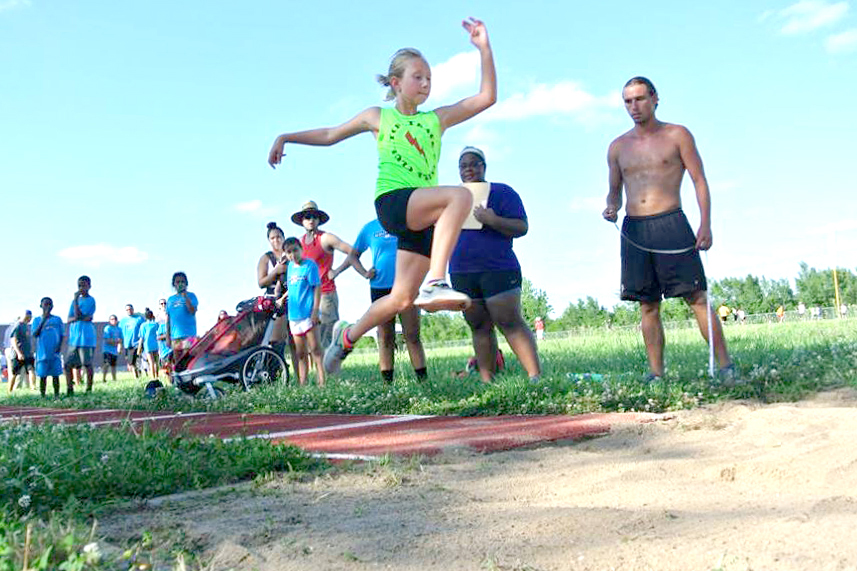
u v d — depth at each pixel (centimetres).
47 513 314
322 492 344
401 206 403
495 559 232
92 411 920
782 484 312
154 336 2059
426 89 429
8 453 376
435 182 429
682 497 299
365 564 235
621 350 1168
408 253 419
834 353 758
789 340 1109
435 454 430
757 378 635
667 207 662
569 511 275
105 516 316
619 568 219
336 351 456
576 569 221
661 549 230
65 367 1349
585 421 516
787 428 434
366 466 396
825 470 318
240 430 591
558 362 997
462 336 6284
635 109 663
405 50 433
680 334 1839
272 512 309
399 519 285
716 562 214
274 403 789
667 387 620
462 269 735
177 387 959
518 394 636
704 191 658
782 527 241
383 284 870
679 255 659
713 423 480
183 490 362
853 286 8744
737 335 1641
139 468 375
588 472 362
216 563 244
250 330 963
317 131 451
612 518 263
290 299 942
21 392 1708
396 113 430
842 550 216
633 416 524
